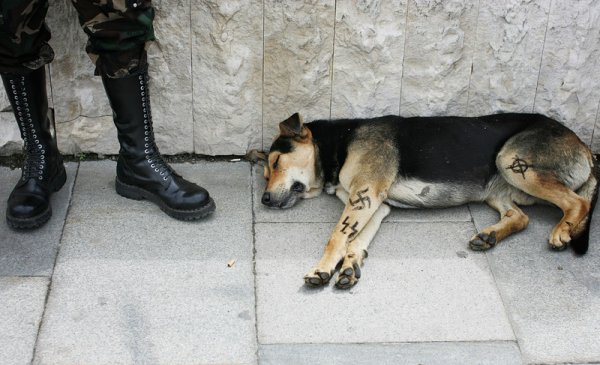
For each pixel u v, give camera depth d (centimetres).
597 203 341
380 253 319
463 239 325
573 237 319
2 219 325
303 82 349
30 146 326
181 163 356
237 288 304
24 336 287
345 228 318
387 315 297
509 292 305
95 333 289
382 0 339
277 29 341
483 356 286
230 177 351
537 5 340
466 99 354
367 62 347
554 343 290
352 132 343
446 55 346
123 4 299
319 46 344
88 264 310
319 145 344
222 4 337
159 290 302
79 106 349
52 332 288
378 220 329
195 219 328
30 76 318
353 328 293
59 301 297
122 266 310
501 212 335
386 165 333
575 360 286
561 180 330
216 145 356
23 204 318
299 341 289
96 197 337
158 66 345
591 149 356
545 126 336
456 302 302
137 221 327
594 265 315
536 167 329
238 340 288
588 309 300
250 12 339
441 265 314
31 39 306
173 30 340
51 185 329
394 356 285
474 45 346
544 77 350
